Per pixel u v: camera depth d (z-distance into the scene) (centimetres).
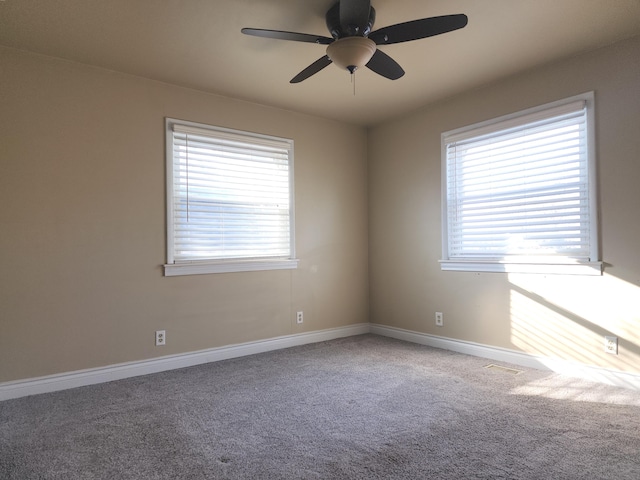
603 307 280
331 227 434
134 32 254
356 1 191
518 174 329
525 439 202
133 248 314
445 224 380
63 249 287
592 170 283
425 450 193
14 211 271
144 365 316
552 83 304
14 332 269
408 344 402
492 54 290
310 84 339
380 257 448
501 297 338
